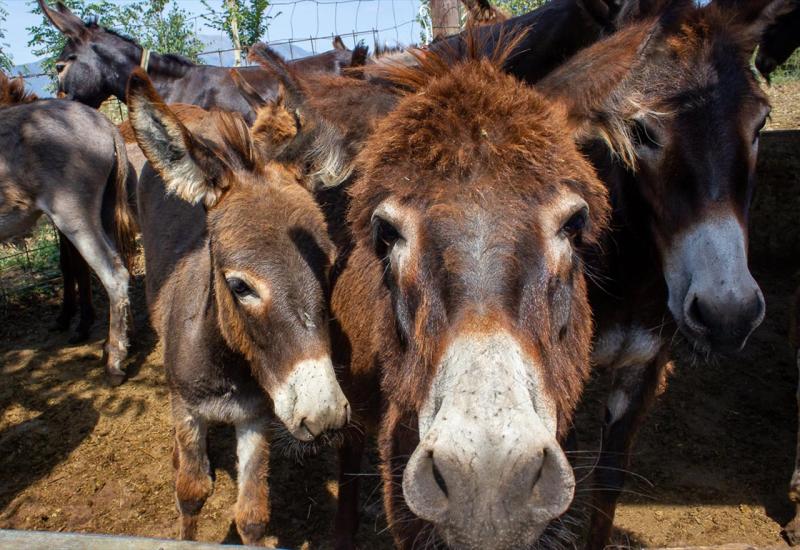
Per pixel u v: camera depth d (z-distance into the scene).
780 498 4.18
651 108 2.79
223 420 3.46
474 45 2.40
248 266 2.83
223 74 8.53
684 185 2.79
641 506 4.14
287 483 4.45
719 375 5.44
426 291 1.79
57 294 7.44
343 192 3.17
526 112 1.93
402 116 2.00
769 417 4.95
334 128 2.50
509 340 1.65
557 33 4.93
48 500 4.32
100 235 5.80
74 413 5.19
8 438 4.90
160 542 1.55
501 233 1.74
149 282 4.21
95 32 9.18
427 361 1.79
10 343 6.38
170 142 2.86
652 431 4.84
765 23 3.01
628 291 3.27
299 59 8.09
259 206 2.94
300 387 2.78
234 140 3.12
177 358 3.38
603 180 3.13
